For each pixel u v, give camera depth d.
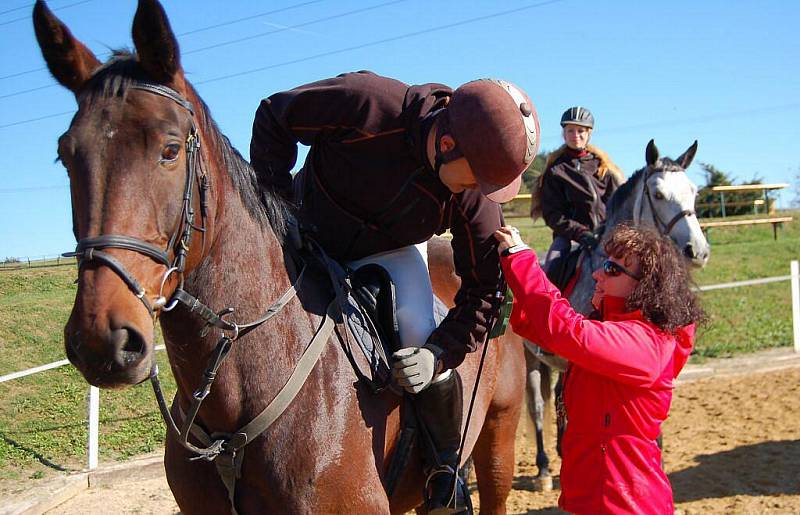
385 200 2.34
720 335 9.57
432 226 2.44
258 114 2.34
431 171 2.29
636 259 2.65
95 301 1.55
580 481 2.64
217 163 1.97
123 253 1.60
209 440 2.07
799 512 4.48
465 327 2.39
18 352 6.64
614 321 2.71
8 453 5.25
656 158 5.04
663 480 2.61
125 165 1.64
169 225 1.70
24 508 4.43
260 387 2.01
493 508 3.37
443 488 2.48
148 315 1.64
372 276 2.42
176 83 1.78
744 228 18.00
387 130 2.24
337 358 2.17
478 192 2.36
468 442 2.83
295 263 2.26
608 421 2.59
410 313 2.43
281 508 2.03
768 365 8.41
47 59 1.78
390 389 2.29
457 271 2.50
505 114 2.07
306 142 2.35
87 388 6.41
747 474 5.18
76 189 1.65
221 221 1.96
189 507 2.19
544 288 2.47
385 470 2.32
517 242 2.49
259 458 2.02
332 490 2.07
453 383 2.47
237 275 2.01
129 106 1.67
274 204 2.23
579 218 5.34
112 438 5.73
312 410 2.06
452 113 2.12
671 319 2.56
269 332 2.05
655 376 2.52
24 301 7.61
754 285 11.84
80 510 4.66
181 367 2.01
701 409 6.91
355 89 2.21
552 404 5.74
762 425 6.30
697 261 4.85
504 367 3.23
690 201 4.93
